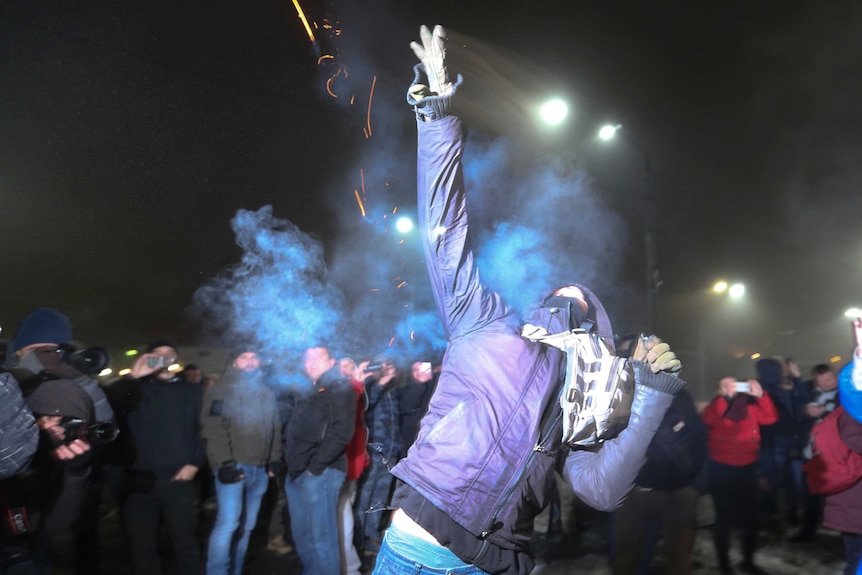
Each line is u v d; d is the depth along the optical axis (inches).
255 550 252.5
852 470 179.2
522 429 70.0
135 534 184.1
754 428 233.1
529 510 71.3
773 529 291.1
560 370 73.0
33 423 113.4
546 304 82.4
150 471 184.1
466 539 69.1
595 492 73.9
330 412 190.7
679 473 176.4
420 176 74.5
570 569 230.2
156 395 187.5
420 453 71.7
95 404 156.3
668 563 188.2
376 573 74.4
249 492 199.2
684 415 175.5
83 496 144.3
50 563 144.9
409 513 70.7
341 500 213.8
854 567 180.9
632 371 71.7
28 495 125.3
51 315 142.8
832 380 306.3
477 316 75.3
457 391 72.5
